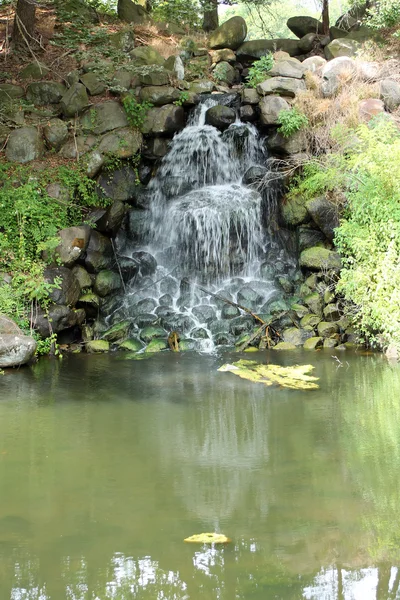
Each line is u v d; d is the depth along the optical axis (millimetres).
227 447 6051
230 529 4461
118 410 7270
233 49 17750
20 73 15469
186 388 8188
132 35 16688
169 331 11109
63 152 13414
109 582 3844
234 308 11398
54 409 7340
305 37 17297
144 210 13523
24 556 4145
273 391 7953
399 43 15570
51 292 10742
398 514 4629
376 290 9781
